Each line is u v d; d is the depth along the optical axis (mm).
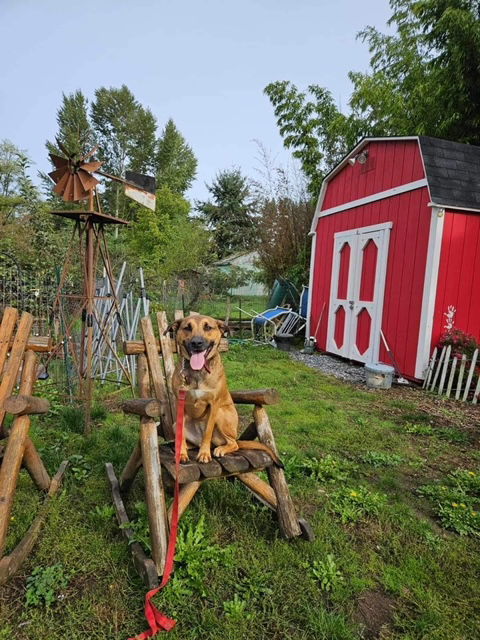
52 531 2486
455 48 11570
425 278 6770
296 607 2004
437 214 6559
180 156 42625
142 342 3213
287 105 15789
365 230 8375
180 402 2422
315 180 15250
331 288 9641
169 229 20891
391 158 7707
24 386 2955
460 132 12953
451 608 2090
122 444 3805
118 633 1828
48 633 1814
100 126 41219
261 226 16016
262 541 2469
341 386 6754
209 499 2867
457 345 6578
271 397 2682
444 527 2842
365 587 2189
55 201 20609
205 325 2510
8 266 9266
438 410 5633
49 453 3553
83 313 4605
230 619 1905
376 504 2990
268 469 2588
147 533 2395
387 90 14680
